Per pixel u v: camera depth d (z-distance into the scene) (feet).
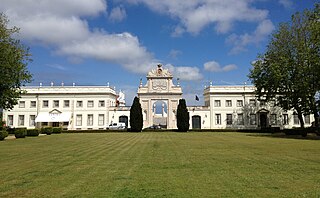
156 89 229.04
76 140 105.50
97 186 31.37
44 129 158.51
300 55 132.36
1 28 120.47
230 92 231.30
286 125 227.20
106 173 38.50
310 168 41.42
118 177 35.86
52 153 62.49
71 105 230.48
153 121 243.19
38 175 37.47
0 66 118.11
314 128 150.41
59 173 38.75
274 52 147.64
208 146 77.36
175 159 51.29
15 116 230.27
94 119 229.04
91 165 45.14
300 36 137.28
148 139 108.68
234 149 68.90
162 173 38.29
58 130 170.40
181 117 188.03
